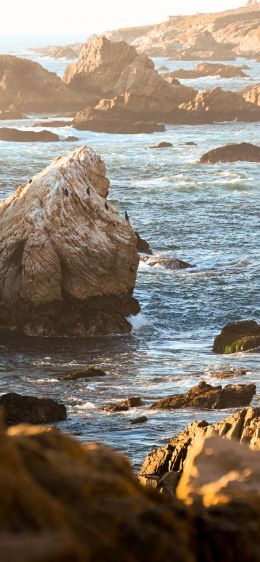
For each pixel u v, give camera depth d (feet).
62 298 412.36
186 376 329.52
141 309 422.82
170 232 582.35
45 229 414.62
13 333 403.54
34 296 407.64
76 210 421.18
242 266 492.95
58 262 411.34
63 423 267.18
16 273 412.77
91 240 416.26
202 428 146.00
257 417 147.13
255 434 137.90
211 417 261.65
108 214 424.05
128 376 335.06
